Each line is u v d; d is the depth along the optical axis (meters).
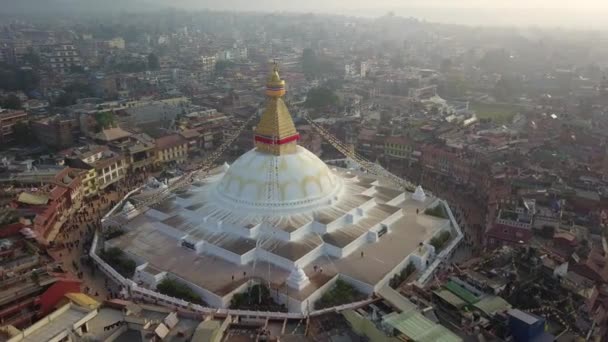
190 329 54.81
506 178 108.06
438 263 81.00
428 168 133.88
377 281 73.50
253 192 89.06
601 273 69.69
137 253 83.12
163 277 76.44
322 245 81.69
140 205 99.00
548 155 125.75
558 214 87.06
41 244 80.19
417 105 197.62
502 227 84.81
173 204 98.50
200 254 82.31
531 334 51.00
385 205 97.31
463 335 52.53
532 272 65.56
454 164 126.38
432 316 55.25
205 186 103.25
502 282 61.47
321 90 199.12
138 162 134.50
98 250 87.38
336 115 180.38
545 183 104.00
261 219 86.25
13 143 156.75
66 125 150.75
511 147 134.25
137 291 73.56
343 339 54.97
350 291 73.00
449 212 100.62
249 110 187.38
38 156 142.12
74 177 110.75
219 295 70.25
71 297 62.19
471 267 67.69
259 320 61.72
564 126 152.62
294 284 72.25
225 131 158.62
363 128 156.25
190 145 150.38
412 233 89.19
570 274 67.81
